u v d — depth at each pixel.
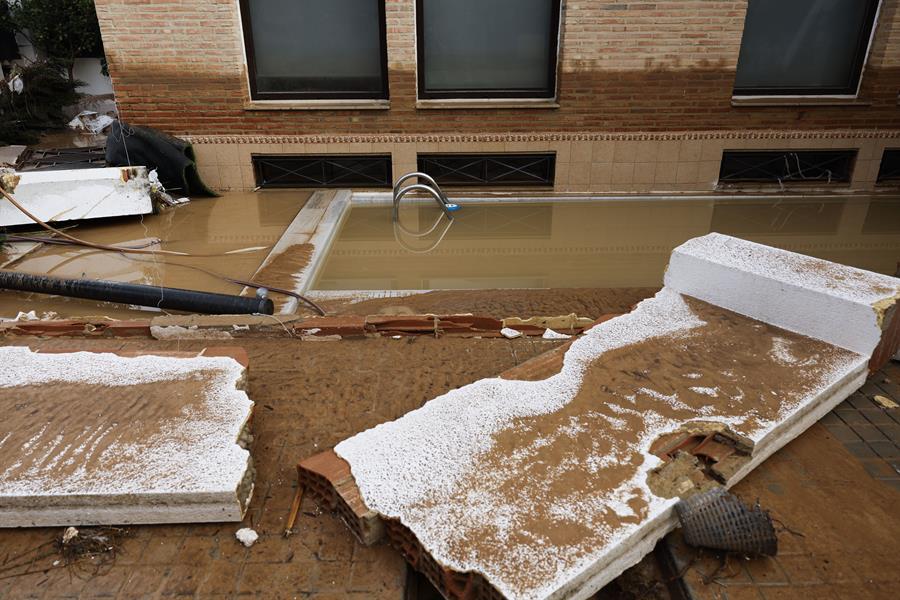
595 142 7.86
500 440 2.45
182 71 7.43
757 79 7.95
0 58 12.90
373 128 7.78
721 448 2.51
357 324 3.75
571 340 3.50
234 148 7.85
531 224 7.14
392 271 5.83
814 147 8.01
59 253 5.91
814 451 2.72
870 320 2.94
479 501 2.15
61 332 3.85
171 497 2.22
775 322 3.31
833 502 2.42
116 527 2.29
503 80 7.85
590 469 2.29
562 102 7.64
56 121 11.71
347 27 7.56
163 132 7.75
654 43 7.31
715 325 3.32
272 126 7.75
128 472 2.28
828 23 7.66
